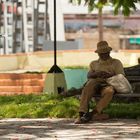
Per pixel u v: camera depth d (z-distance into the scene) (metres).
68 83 23.30
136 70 16.77
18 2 50.38
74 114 14.77
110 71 13.93
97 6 24.00
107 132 11.80
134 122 13.45
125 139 10.83
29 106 15.86
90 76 13.76
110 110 14.88
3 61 42.25
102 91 13.34
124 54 47.69
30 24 51.59
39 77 23.42
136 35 109.50
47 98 18.12
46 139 10.89
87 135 11.38
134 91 15.40
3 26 48.81
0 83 23.27
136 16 109.75
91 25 108.31
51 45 53.00
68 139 10.87
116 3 23.50
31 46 51.66
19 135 11.50
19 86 23.11
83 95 13.26
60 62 46.16
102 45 14.06
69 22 108.81
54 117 14.80
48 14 52.84
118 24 109.50
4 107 15.97
